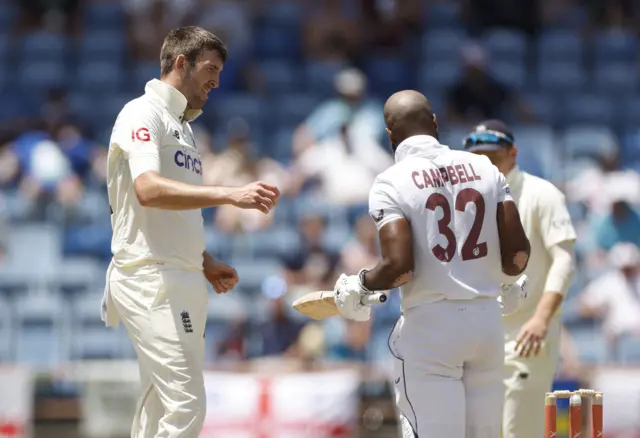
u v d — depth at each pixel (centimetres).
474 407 1880
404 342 1880
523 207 2372
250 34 6391
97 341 4434
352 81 5266
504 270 1905
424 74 6147
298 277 4241
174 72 2050
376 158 5097
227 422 3597
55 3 6606
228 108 5819
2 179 5188
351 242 4509
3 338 4475
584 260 4622
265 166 5097
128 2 6625
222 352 4094
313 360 3912
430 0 6556
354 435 3628
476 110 5581
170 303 2000
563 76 6222
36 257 4725
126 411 3819
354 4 6612
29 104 5984
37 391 3809
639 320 4200
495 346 1875
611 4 6675
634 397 3503
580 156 5581
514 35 6425
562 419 3198
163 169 2011
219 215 4850
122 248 2025
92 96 6038
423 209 1858
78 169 5269
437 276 1852
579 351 4222
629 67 6347
